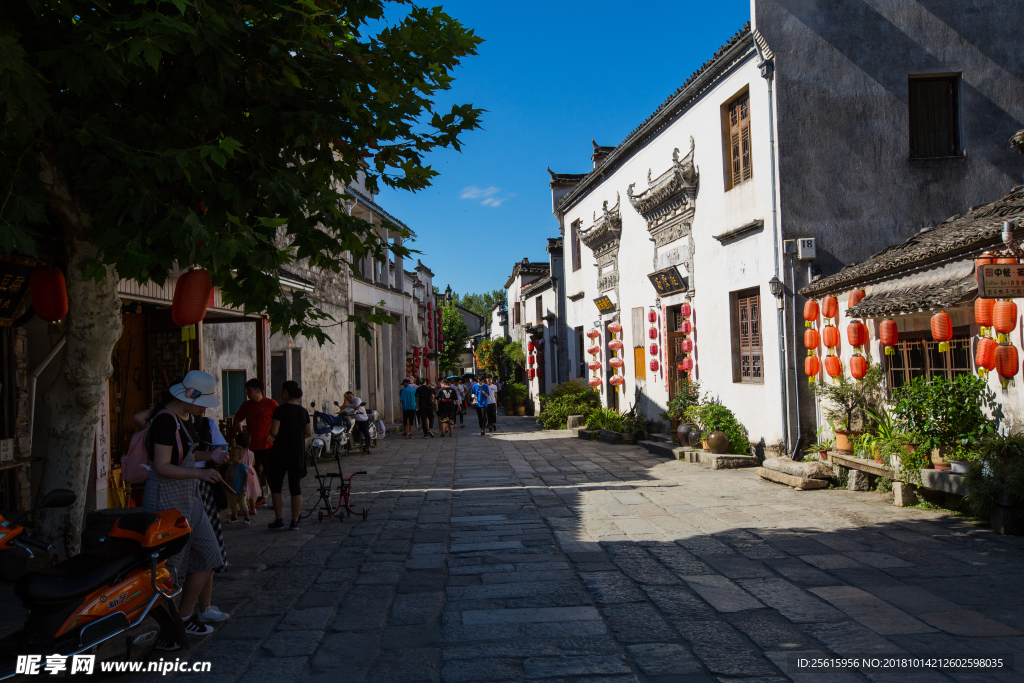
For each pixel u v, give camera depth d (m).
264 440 9.17
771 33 11.17
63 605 3.69
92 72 4.26
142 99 5.12
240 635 4.63
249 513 8.89
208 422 4.86
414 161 5.93
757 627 4.52
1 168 4.16
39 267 5.78
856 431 9.85
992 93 11.19
